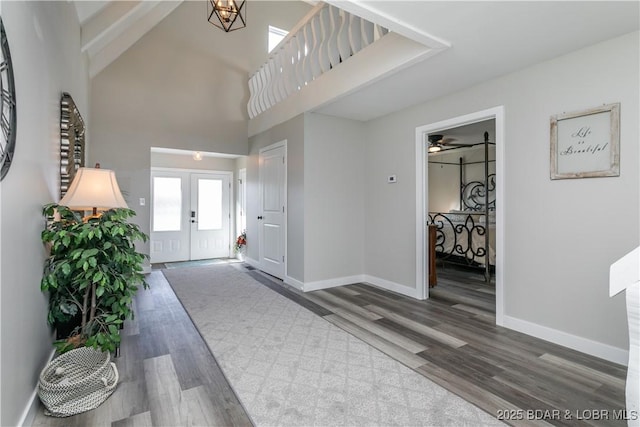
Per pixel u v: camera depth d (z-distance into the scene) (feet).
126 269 7.07
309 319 10.25
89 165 15.25
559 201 8.33
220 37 18.63
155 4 13.30
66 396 5.57
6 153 4.30
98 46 13.14
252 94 18.71
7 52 4.29
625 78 7.23
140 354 7.86
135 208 16.39
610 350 7.47
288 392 6.30
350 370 7.11
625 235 7.25
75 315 7.02
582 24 6.88
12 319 4.74
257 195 18.04
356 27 11.11
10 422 4.67
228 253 22.84
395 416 5.61
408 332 9.20
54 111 7.39
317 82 12.49
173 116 17.26
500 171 9.59
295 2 21.48
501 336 8.91
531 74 8.86
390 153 13.60
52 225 6.47
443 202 23.91
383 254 14.02
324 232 14.03
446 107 11.21
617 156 7.32
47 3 6.74
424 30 7.13
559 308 8.37
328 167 14.08
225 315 10.62
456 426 5.35
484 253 16.08
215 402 5.98
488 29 7.11
